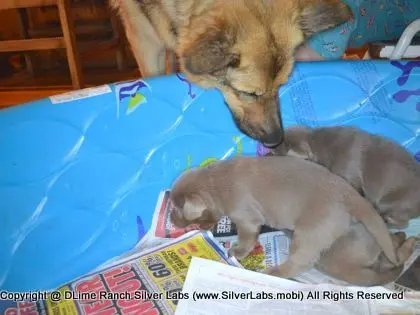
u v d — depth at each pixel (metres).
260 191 0.69
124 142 0.73
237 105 0.76
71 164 0.69
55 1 1.26
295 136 0.77
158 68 0.93
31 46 1.34
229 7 0.67
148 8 0.80
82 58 1.63
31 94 1.57
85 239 0.72
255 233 0.71
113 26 1.69
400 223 0.74
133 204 0.76
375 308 0.63
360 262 0.64
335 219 0.64
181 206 0.71
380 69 0.81
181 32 0.73
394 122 0.84
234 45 0.66
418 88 0.82
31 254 0.67
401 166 0.73
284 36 0.68
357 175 0.76
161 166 0.77
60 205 0.69
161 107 0.75
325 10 0.71
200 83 0.75
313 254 0.65
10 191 0.64
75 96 0.68
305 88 0.81
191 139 0.79
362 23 1.03
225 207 0.71
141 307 0.64
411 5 1.06
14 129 0.63
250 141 0.83
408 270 0.67
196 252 0.72
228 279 0.66
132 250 0.75
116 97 0.71
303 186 0.67
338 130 0.77
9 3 1.25
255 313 0.62
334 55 0.96
